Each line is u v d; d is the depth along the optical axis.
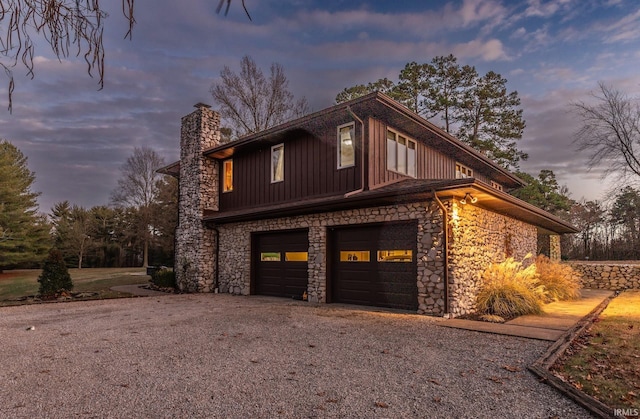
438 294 7.87
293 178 11.28
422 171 11.59
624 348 5.12
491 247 9.59
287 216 11.02
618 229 21.70
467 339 5.82
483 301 8.27
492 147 22.45
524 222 12.43
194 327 6.75
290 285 11.11
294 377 4.09
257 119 22.95
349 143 9.90
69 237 30.17
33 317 7.95
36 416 3.17
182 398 3.53
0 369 4.40
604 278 14.59
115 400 3.49
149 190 30.80
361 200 8.48
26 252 24.27
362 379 4.03
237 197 13.20
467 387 3.79
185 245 13.74
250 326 6.82
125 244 33.69
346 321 7.29
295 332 6.32
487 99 23.27
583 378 3.98
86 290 13.77
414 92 23.47
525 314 8.04
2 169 23.45
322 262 9.98
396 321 7.27
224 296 11.73
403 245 8.71
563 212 25.47
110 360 4.73
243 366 4.48
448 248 7.88
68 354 5.02
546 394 3.60
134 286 15.34
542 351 5.09
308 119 10.09
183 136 14.55
